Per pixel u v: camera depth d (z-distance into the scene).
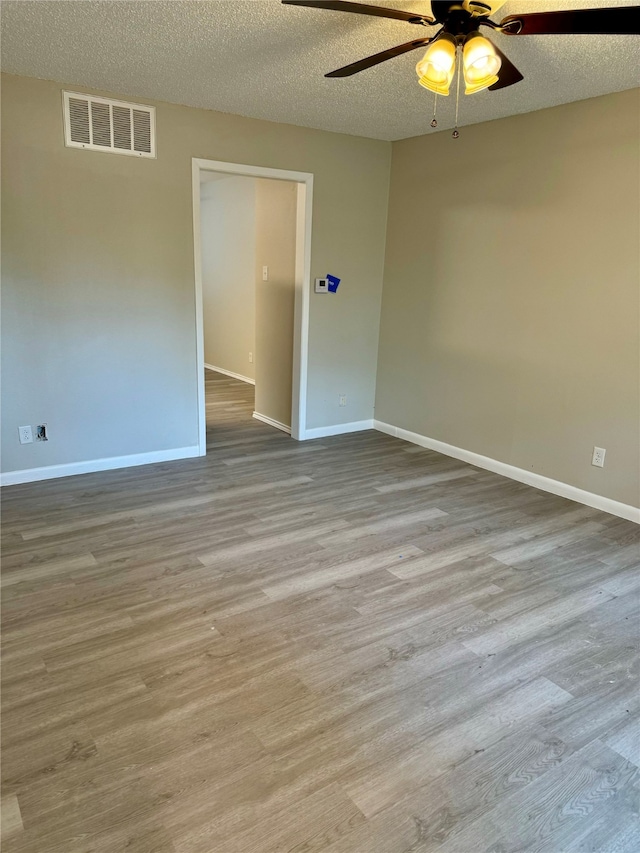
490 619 2.39
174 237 3.88
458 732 1.80
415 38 2.51
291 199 4.56
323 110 3.69
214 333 7.96
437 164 4.29
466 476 4.11
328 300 4.68
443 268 4.37
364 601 2.50
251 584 2.60
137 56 2.80
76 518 3.24
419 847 1.42
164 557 2.83
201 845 1.41
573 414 3.63
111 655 2.10
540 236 3.65
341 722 1.82
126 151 3.56
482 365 4.18
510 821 1.50
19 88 3.17
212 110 3.77
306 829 1.46
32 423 3.66
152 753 1.68
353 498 3.65
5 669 2.01
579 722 1.85
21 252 3.38
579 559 2.92
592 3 2.15
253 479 3.93
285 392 5.05
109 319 3.77
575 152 3.38
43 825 1.45
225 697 1.91
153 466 4.13
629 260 3.21
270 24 2.39
